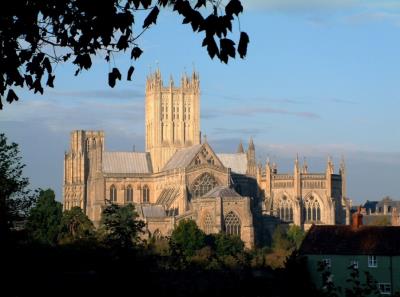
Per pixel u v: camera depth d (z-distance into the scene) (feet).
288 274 269.03
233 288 281.13
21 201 400.67
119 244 274.16
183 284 317.01
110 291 265.13
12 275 311.88
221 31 141.18
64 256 369.71
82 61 157.69
